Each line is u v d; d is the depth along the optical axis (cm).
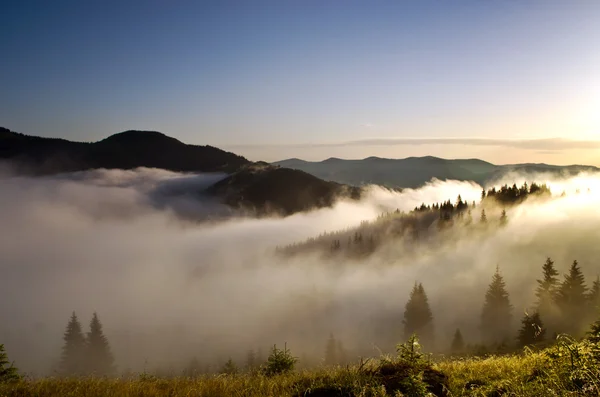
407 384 630
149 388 789
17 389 825
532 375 645
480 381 699
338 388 673
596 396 479
